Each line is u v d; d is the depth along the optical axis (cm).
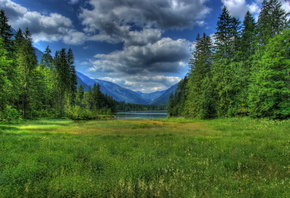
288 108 2205
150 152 855
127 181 543
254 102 2547
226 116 3281
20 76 3378
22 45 3753
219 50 3691
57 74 4969
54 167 646
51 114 4762
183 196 465
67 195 470
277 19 3116
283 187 485
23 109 3603
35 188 487
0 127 1836
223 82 3328
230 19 3550
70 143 1077
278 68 2417
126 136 1460
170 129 2056
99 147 978
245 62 3394
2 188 479
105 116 7856
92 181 539
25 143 1016
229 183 528
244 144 1019
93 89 11012
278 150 869
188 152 890
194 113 3991
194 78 4328
